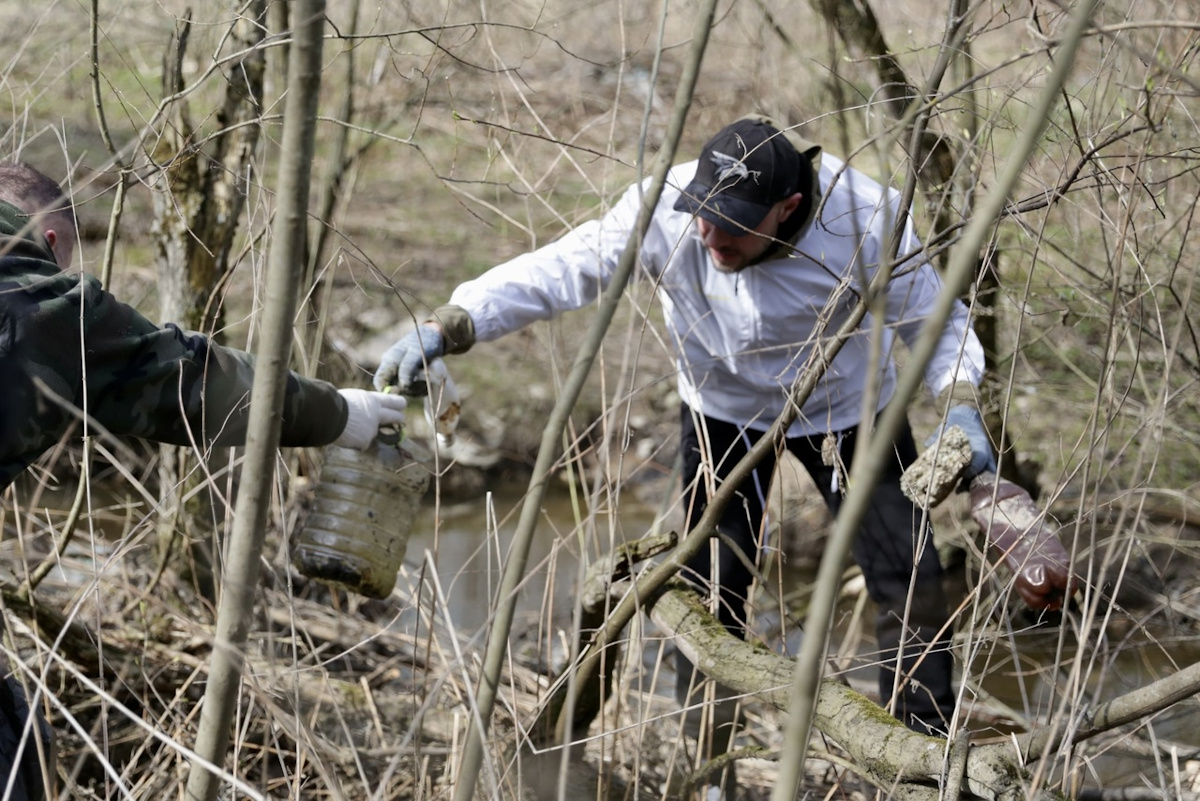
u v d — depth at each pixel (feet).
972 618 10.72
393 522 12.35
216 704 8.06
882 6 18.52
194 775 8.30
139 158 17.08
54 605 16.92
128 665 15.56
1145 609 17.83
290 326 7.58
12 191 10.17
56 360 9.10
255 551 7.92
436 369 13.46
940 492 12.86
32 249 9.52
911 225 14.01
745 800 15.56
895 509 14.62
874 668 19.15
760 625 19.38
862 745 10.40
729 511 15.21
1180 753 13.20
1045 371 20.97
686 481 15.97
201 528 17.15
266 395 7.64
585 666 11.87
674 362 12.85
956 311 14.32
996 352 17.44
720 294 14.58
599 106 23.02
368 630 18.75
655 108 24.91
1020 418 21.80
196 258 17.06
